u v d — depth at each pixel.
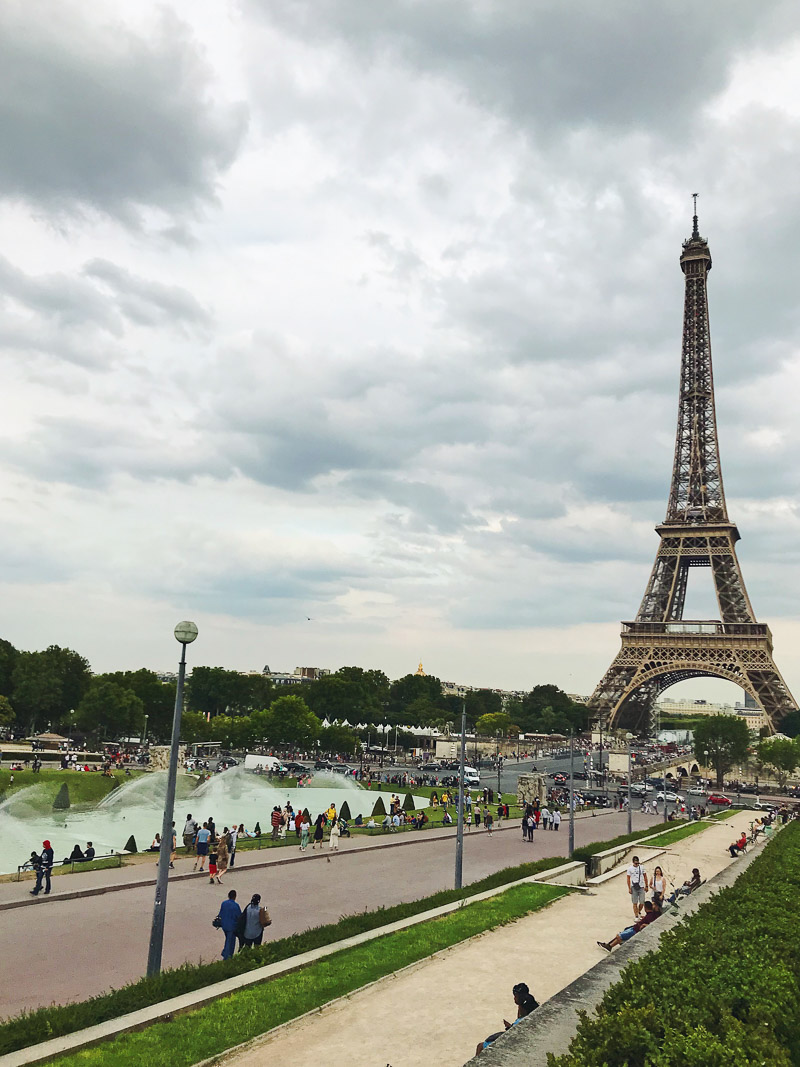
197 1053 21.36
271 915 43.66
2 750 157.88
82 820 98.00
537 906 42.97
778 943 24.69
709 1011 17.12
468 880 57.59
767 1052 15.04
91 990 30.25
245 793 135.00
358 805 125.56
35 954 34.88
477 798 138.38
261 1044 22.34
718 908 31.12
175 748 31.55
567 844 83.56
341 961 30.39
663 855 70.50
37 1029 22.12
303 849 69.44
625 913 42.53
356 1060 21.27
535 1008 21.22
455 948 33.41
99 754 173.25
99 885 50.06
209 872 55.03
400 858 68.62
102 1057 20.97
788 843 69.94
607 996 18.48
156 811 108.44
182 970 28.05
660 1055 14.54
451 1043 22.53
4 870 66.50
